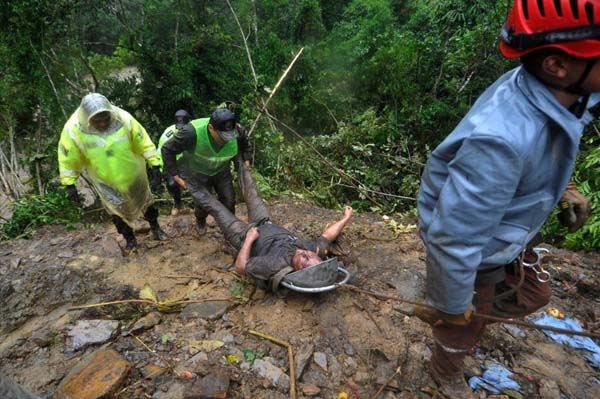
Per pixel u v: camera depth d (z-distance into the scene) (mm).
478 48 7438
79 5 8945
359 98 10062
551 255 3998
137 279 3660
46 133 8719
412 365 2713
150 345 2871
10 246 4398
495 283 1882
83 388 2414
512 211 1573
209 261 3979
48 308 3324
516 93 1387
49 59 8570
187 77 10758
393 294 3396
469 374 2648
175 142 3658
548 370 2709
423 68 8633
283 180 7070
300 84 10852
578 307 3332
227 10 15492
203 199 3932
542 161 1434
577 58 1249
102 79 12016
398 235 4414
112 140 3561
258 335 2963
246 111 7703
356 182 7215
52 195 5852
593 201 4352
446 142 1532
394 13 16562
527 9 1310
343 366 2742
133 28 13477
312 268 3131
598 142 5695
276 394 2514
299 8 14648
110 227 5395
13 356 2787
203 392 2422
